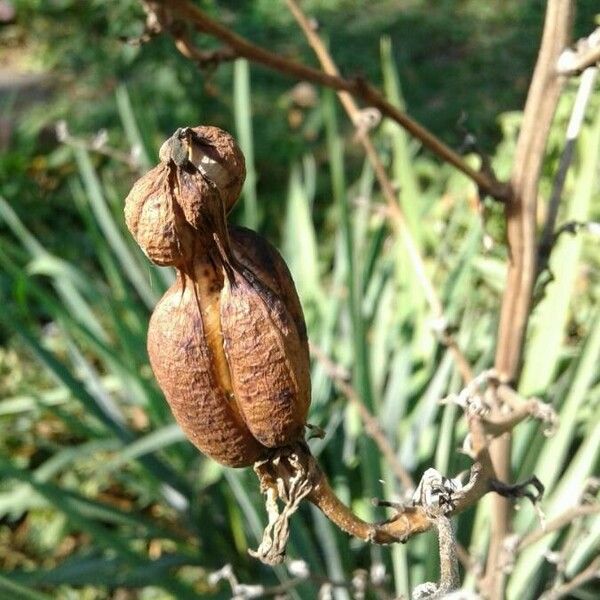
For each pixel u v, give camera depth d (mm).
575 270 290
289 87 705
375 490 297
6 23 813
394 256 397
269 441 114
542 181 413
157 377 114
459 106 670
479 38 770
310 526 323
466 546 277
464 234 450
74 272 384
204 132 104
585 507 192
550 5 169
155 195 105
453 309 355
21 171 614
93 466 415
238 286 109
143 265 388
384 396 366
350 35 789
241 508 324
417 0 846
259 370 109
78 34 772
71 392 345
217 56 179
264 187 612
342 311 400
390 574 297
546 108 174
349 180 605
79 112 682
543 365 286
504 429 152
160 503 372
